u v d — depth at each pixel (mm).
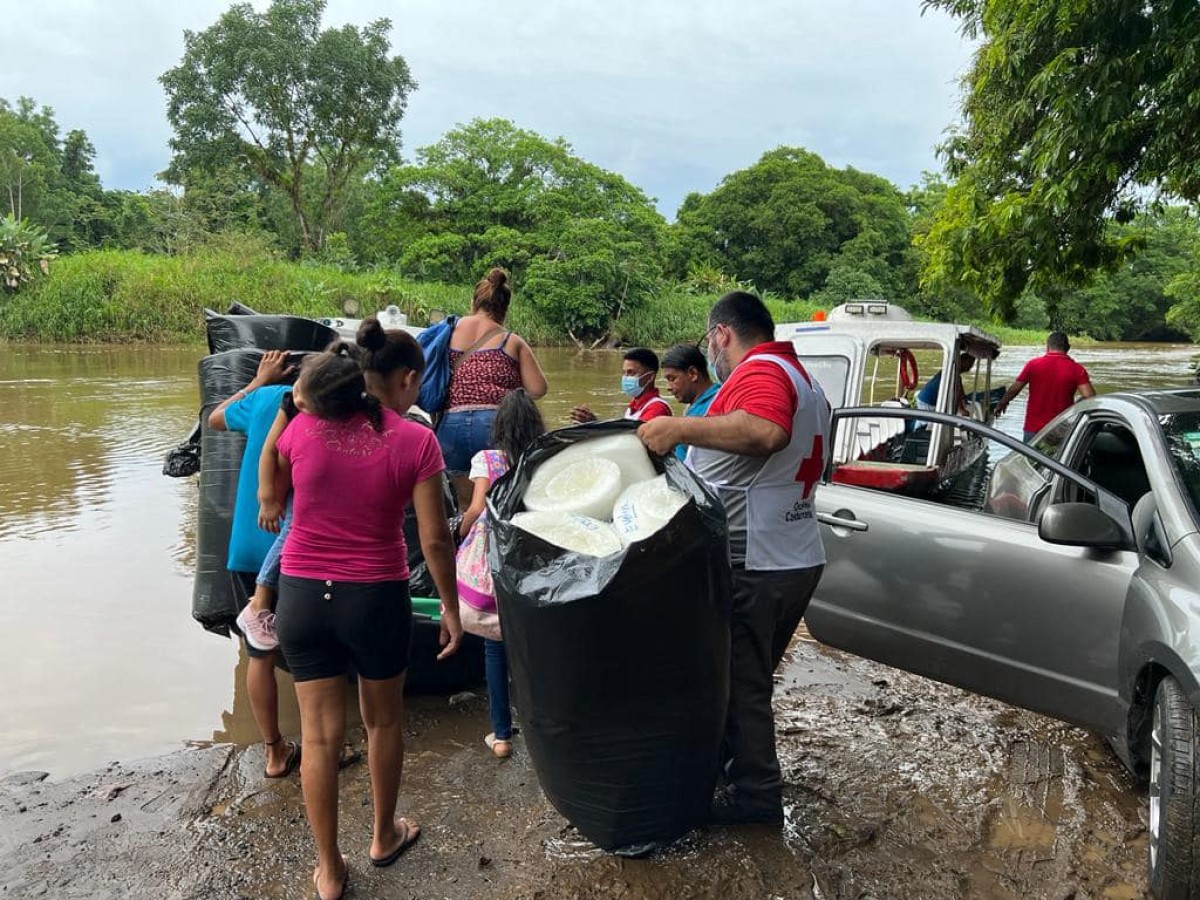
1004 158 9117
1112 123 7023
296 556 2803
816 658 5027
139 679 4582
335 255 45531
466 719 4242
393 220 47781
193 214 40938
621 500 2861
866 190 69938
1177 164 7113
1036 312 62875
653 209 49281
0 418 13188
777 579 3121
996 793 3527
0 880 2906
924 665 3797
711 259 65688
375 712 2939
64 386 17469
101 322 29500
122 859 3041
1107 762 3791
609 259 39812
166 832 3217
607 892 2883
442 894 2877
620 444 3053
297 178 48406
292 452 2809
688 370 4641
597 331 41625
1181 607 2777
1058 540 3162
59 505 8125
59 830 3213
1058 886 2936
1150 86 6980
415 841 3170
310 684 2844
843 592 4055
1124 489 3775
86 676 4598
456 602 3045
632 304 41531
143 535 7164
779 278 65875
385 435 2793
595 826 2965
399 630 2883
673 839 3033
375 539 2803
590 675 2648
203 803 3420
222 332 4762
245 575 4023
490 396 5039
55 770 3674
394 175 46594
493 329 5148
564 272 40031
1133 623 3018
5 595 5730
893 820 3326
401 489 2809
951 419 3850
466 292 40438
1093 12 6895
